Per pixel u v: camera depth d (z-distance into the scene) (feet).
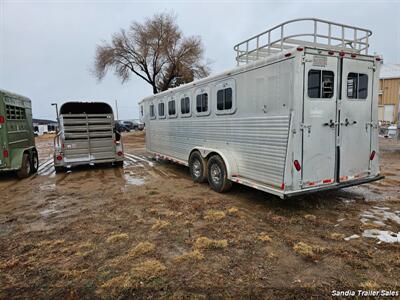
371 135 15.70
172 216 14.71
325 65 13.43
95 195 19.54
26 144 28.12
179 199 17.83
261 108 14.71
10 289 8.57
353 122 14.84
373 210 15.06
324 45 14.79
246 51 17.49
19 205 17.46
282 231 12.49
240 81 16.29
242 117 16.35
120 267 9.68
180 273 9.25
